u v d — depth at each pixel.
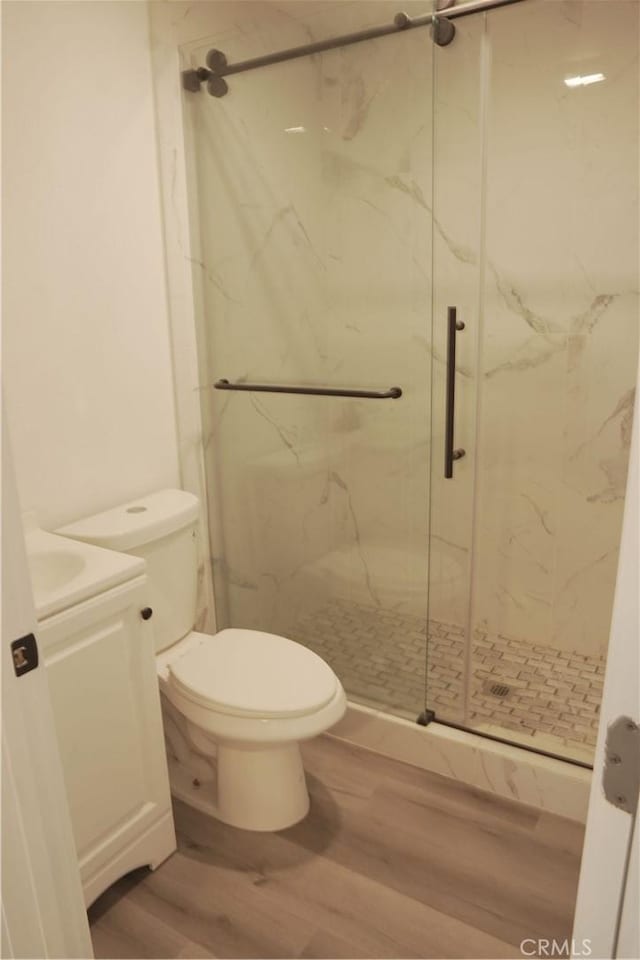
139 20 1.86
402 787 1.93
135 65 1.87
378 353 2.25
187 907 1.56
